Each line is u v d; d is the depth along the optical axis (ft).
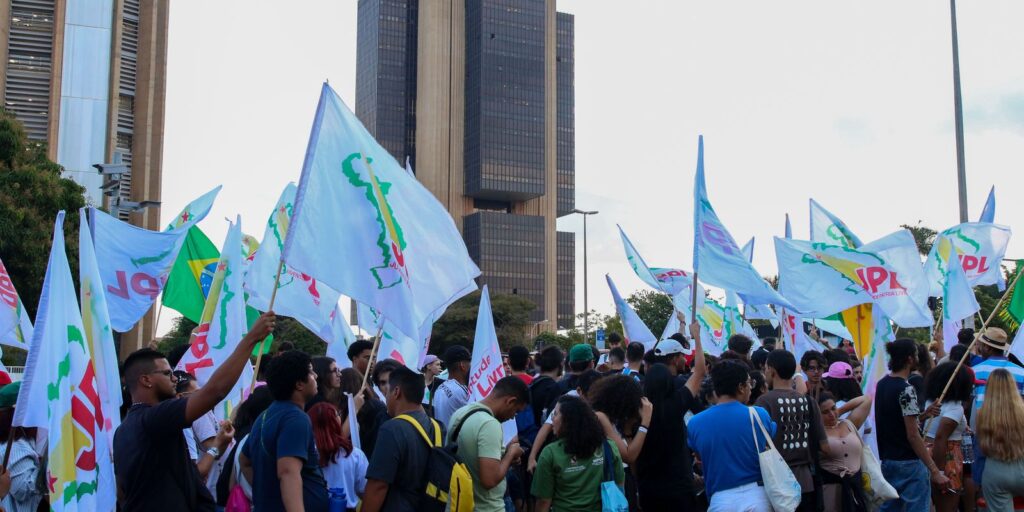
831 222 52.19
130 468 20.42
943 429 33.65
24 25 166.50
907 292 42.75
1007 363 36.19
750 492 25.48
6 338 35.04
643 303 209.97
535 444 29.43
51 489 20.29
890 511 33.09
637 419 27.99
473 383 36.52
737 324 64.03
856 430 31.09
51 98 165.68
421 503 23.09
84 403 21.27
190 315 41.93
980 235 52.49
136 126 176.35
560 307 588.50
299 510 20.21
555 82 590.55
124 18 176.96
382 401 33.86
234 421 28.09
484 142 550.77
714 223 36.35
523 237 546.26
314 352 211.61
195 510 21.08
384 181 27.09
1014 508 31.24
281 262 24.16
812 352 37.35
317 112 25.98
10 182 101.09
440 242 28.22
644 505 29.14
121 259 38.24
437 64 559.79
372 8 579.48
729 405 26.48
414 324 25.84
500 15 566.77
